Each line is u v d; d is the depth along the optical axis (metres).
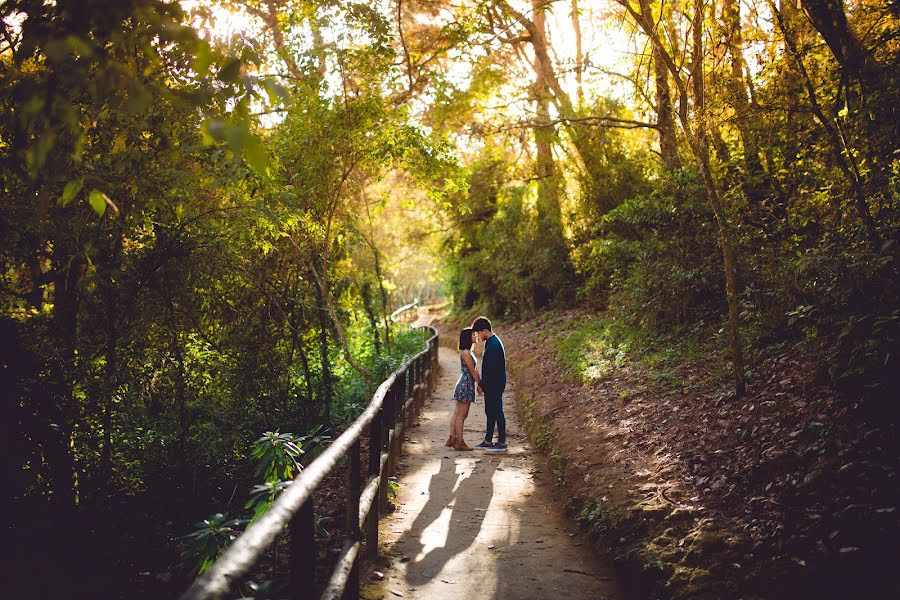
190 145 4.95
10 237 4.93
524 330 21.05
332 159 7.95
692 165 10.27
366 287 13.61
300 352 8.97
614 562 4.95
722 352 8.38
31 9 2.93
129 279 5.79
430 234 27.84
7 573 4.06
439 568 4.96
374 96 7.88
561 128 17.67
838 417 5.16
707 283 9.80
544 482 7.42
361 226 12.79
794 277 6.98
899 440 4.55
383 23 7.84
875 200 6.20
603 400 8.80
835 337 6.00
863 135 6.27
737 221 8.96
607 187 17.66
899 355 4.96
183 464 6.28
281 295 8.66
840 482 4.44
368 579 4.63
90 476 5.61
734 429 6.00
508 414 12.09
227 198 6.33
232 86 3.04
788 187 8.01
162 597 4.54
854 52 6.30
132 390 6.18
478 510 6.41
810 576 3.81
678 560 4.47
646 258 11.23
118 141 4.46
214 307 7.57
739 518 4.68
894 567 3.59
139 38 2.76
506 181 23.94
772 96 7.52
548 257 20.95
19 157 3.84
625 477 6.07
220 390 7.55
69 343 5.35
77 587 4.18
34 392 4.73
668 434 6.63
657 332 10.71
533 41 19.03
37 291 5.58
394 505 6.45
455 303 35.03
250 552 1.91
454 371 18.47
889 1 6.56
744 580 4.00
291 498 2.39
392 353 15.36
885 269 5.53
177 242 5.89
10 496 4.57
